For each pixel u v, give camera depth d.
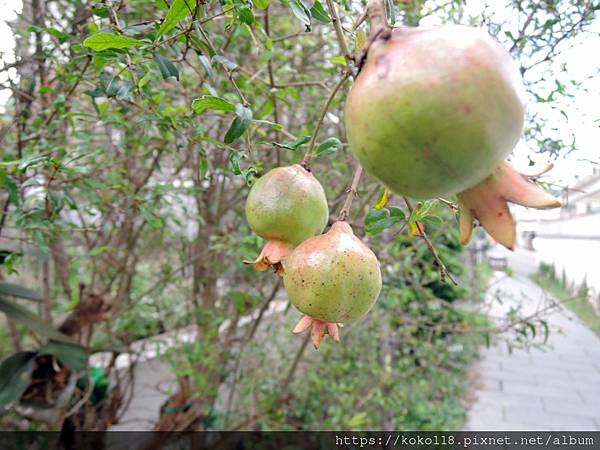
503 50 0.73
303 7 1.06
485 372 5.80
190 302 4.02
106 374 3.40
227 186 3.71
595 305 8.41
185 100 2.11
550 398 5.09
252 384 3.48
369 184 2.71
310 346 4.21
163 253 4.27
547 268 12.05
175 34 1.21
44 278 3.50
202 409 3.21
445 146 0.69
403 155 0.71
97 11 1.35
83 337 3.34
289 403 3.85
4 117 2.27
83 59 1.78
